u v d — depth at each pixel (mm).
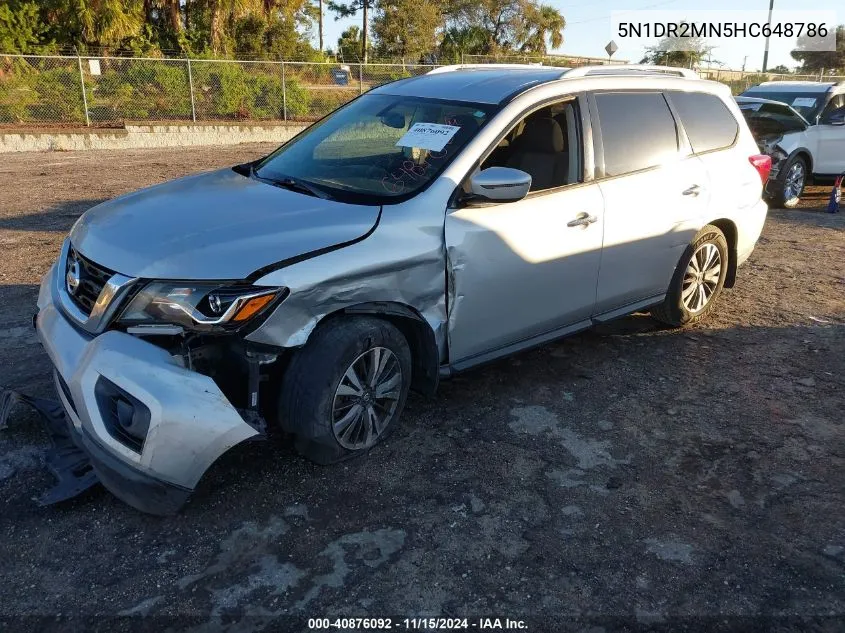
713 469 3564
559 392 4328
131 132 17188
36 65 17109
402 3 43406
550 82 4125
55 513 3041
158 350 2855
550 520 3121
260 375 3150
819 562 2912
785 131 10414
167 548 2861
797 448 3783
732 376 4641
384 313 3348
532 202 3895
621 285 4586
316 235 3168
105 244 3141
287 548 2885
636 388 4422
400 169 3736
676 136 4871
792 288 6551
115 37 22516
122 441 2807
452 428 3854
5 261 6656
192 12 27547
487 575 2775
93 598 2602
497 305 3820
